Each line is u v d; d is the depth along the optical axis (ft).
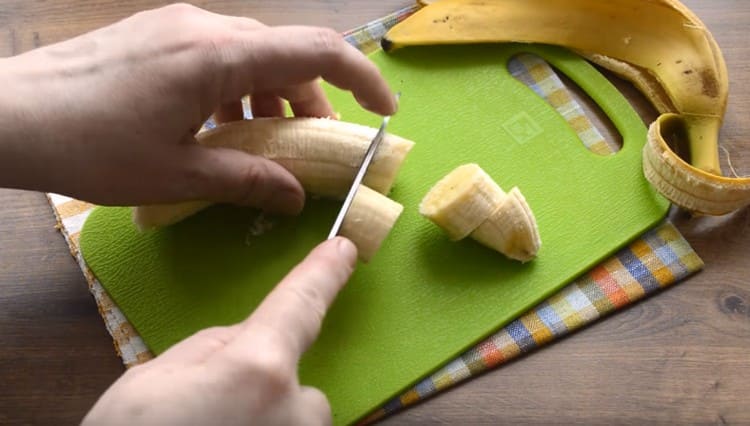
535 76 1.74
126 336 1.51
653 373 1.46
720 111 1.61
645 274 1.53
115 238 1.57
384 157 1.52
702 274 1.54
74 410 1.46
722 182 1.50
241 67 1.40
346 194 1.57
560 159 1.63
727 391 1.44
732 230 1.57
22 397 1.47
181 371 1.16
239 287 1.54
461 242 1.56
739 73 1.70
